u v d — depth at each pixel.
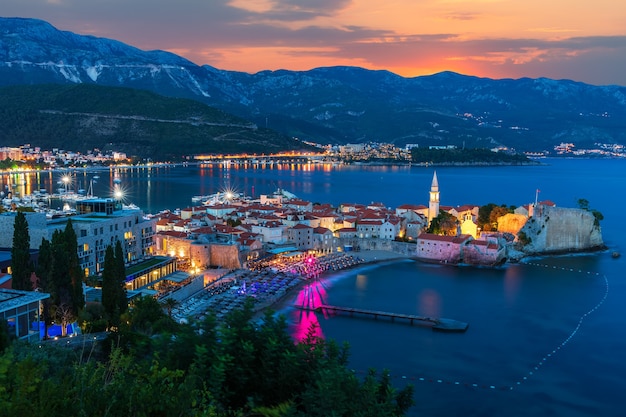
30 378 30.69
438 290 182.88
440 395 107.56
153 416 32.50
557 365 122.44
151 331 90.81
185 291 154.88
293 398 43.84
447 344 133.75
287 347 49.81
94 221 156.25
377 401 48.25
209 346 47.19
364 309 159.50
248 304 54.06
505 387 111.44
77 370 35.84
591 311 161.12
